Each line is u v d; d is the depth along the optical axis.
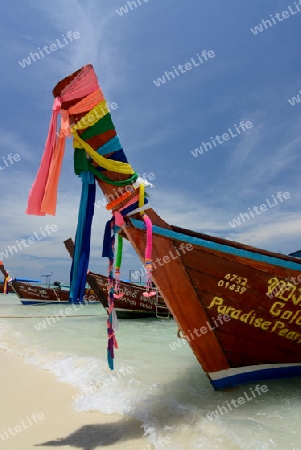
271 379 5.12
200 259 4.36
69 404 4.56
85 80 3.74
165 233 4.24
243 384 4.92
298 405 4.23
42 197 3.77
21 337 10.84
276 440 3.32
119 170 4.04
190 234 4.38
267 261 4.36
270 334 4.84
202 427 3.60
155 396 4.70
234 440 3.30
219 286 4.45
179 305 4.38
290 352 5.11
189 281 4.39
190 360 7.15
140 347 8.75
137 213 4.23
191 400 4.46
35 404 4.56
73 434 3.60
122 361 7.04
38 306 23.39
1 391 5.14
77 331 12.10
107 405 4.44
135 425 3.80
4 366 6.88
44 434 3.61
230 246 4.36
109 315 4.07
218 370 4.70
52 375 6.18
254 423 3.71
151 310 15.35
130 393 4.86
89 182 4.01
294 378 5.28
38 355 7.89
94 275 14.14
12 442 3.43
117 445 3.32
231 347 4.72
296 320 4.80
